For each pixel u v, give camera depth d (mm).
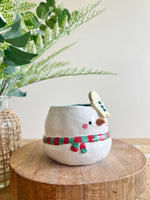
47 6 522
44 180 323
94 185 309
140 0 879
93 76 914
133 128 952
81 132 385
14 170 373
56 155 391
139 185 356
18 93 542
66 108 393
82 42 891
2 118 484
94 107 406
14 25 333
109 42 900
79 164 392
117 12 882
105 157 442
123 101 934
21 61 335
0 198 438
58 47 882
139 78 925
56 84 912
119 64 913
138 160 418
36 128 936
